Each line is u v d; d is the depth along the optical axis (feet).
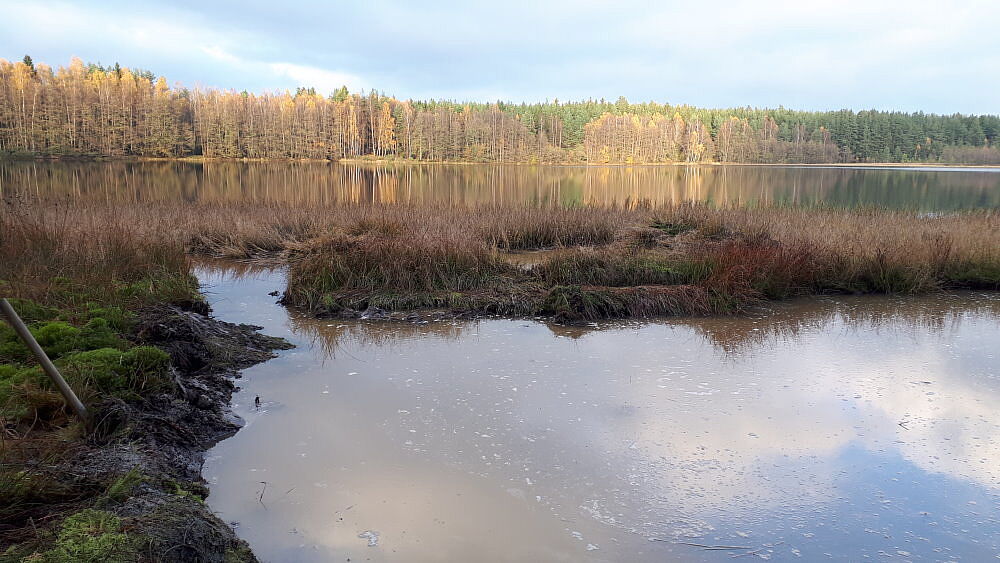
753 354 23.04
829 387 19.66
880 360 22.44
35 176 110.32
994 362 22.27
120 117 206.28
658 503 13.11
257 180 127.24
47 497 10.84
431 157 282.97
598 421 16.99
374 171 182.29
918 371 21.26
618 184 137.90
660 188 123.75
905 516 12.70
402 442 15.60
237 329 24.30
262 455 14.78
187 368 19.71
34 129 184.96
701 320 28.12
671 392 19.11
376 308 28.37
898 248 36.60
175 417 15.42
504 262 35.40
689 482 13.94
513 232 46.16
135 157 202.28
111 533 9.80
